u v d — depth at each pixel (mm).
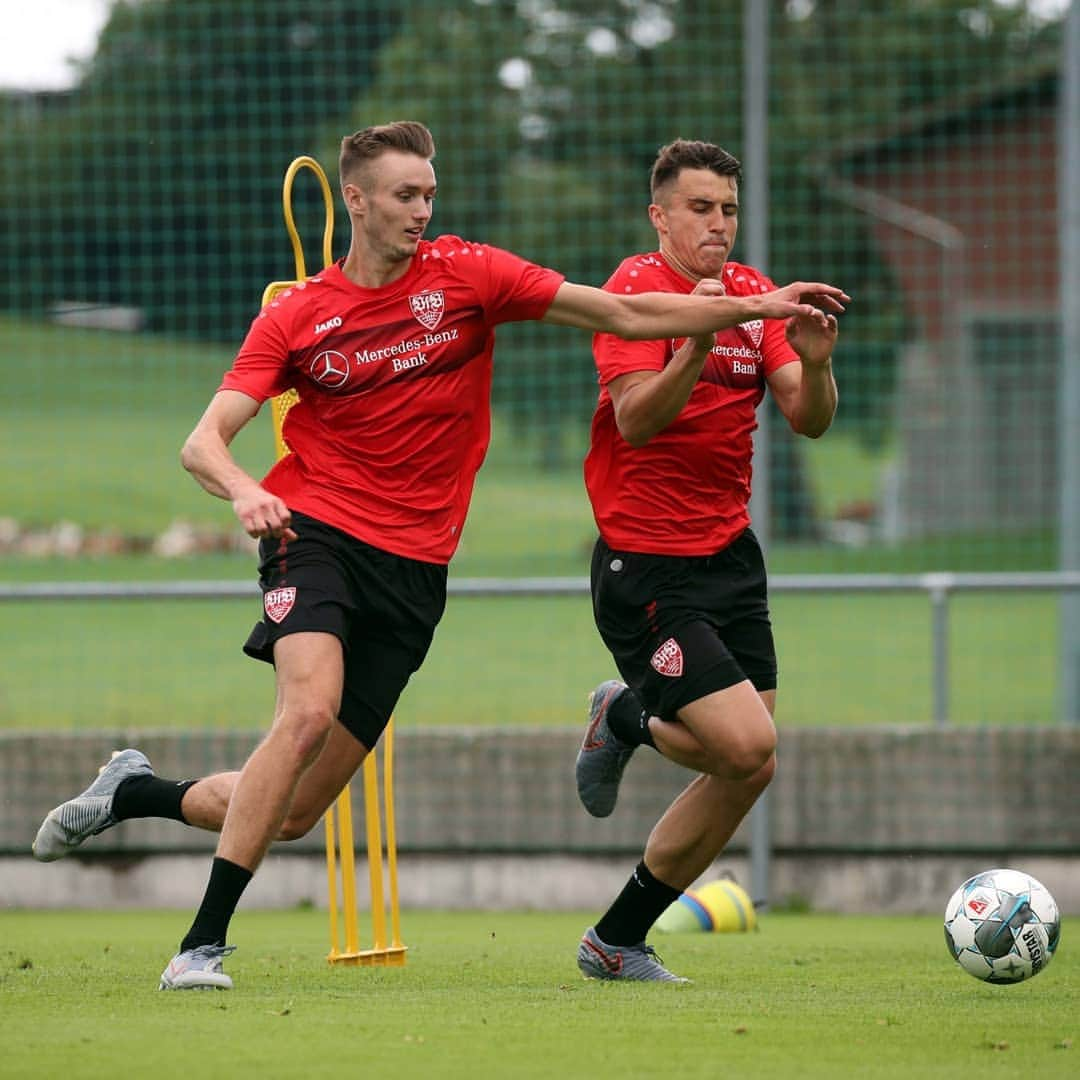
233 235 35219
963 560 48312
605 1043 13336
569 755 29047
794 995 16828
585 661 50594
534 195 51000
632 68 51719
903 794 28656
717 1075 12016
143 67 36156
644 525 17969
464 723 39594
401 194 16312
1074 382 31391
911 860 28734
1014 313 48344
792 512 53438
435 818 29188
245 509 15109
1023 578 28203
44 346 39750
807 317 16641
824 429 17875
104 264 35094
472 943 23359
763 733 17141
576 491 66000
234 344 35344
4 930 25438
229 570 65250
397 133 16469
